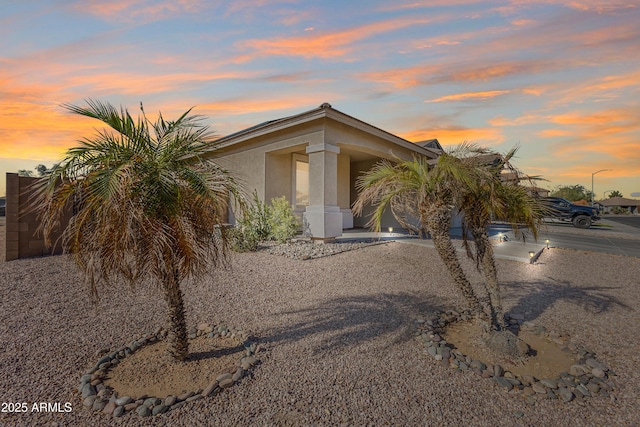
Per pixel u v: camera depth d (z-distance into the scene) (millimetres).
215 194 3025
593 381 3080
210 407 2557
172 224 2818
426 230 4305
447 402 2715
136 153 2887
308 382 2957
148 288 5621
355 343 3771
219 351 3547
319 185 10477
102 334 3875
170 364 3221
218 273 6773
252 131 12367
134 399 2623
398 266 7684
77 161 2674
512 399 2793
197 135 3127
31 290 5379
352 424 2412
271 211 10781
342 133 11109
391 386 2924
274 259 8219
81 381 2842
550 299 5656
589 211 21359
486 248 4184
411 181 3975
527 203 4207
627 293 5996
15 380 2863
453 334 4211
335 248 9445
